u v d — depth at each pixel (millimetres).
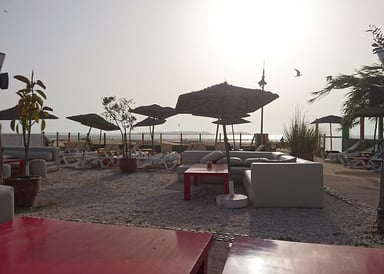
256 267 1618
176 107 6418
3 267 1569
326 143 18625
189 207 5844
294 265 1647
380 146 12648
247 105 6258
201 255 1775
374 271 1587
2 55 5262
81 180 9109
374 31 4438
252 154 9000
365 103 13391
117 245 1893
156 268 1571
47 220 2426
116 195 6965
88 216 5199
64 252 1775
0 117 10211
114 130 12133
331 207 5820
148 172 11016
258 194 5754
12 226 2260
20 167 8422
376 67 13008
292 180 5703
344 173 10805
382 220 4301
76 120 11562
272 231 4383
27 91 6195
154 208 5766
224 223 4785
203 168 7227
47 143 16219
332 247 1917
